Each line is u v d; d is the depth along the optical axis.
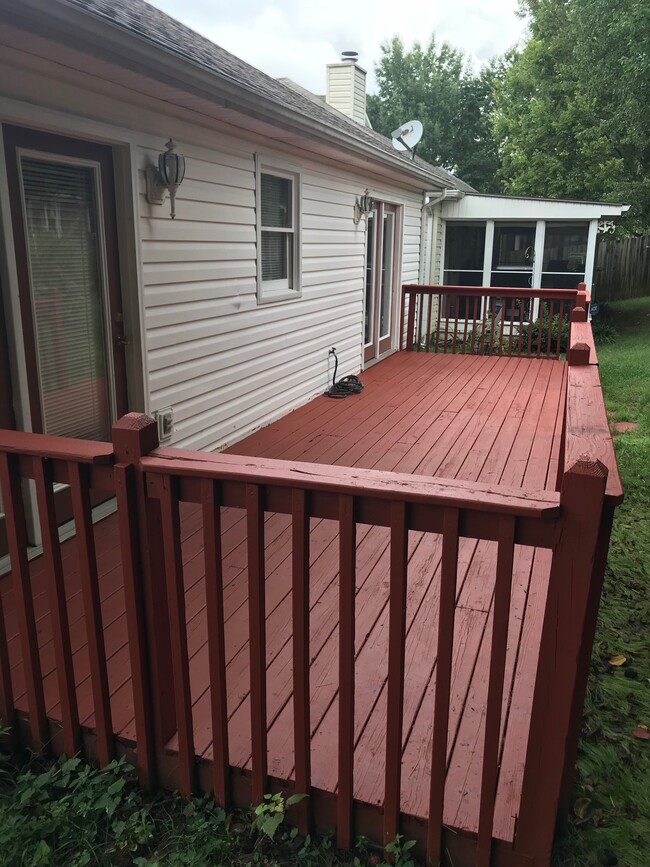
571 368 3.58
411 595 2.98
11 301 3.07
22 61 2.90
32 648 2.04
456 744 2.05
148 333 4.11
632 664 2.81
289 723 2.14
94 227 3.69
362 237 8.08
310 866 1.80
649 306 16.58
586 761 2.22
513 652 2.53
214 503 1.68
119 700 2.24
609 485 1.51
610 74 12.31
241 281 5.24
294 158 5.94
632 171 14.48
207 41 6.46
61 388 3.53
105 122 3.54
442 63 32.44
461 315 13.25
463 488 1.49
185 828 1.91
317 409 6.57
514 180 18.64
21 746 2.21
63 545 3.41
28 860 1.78
